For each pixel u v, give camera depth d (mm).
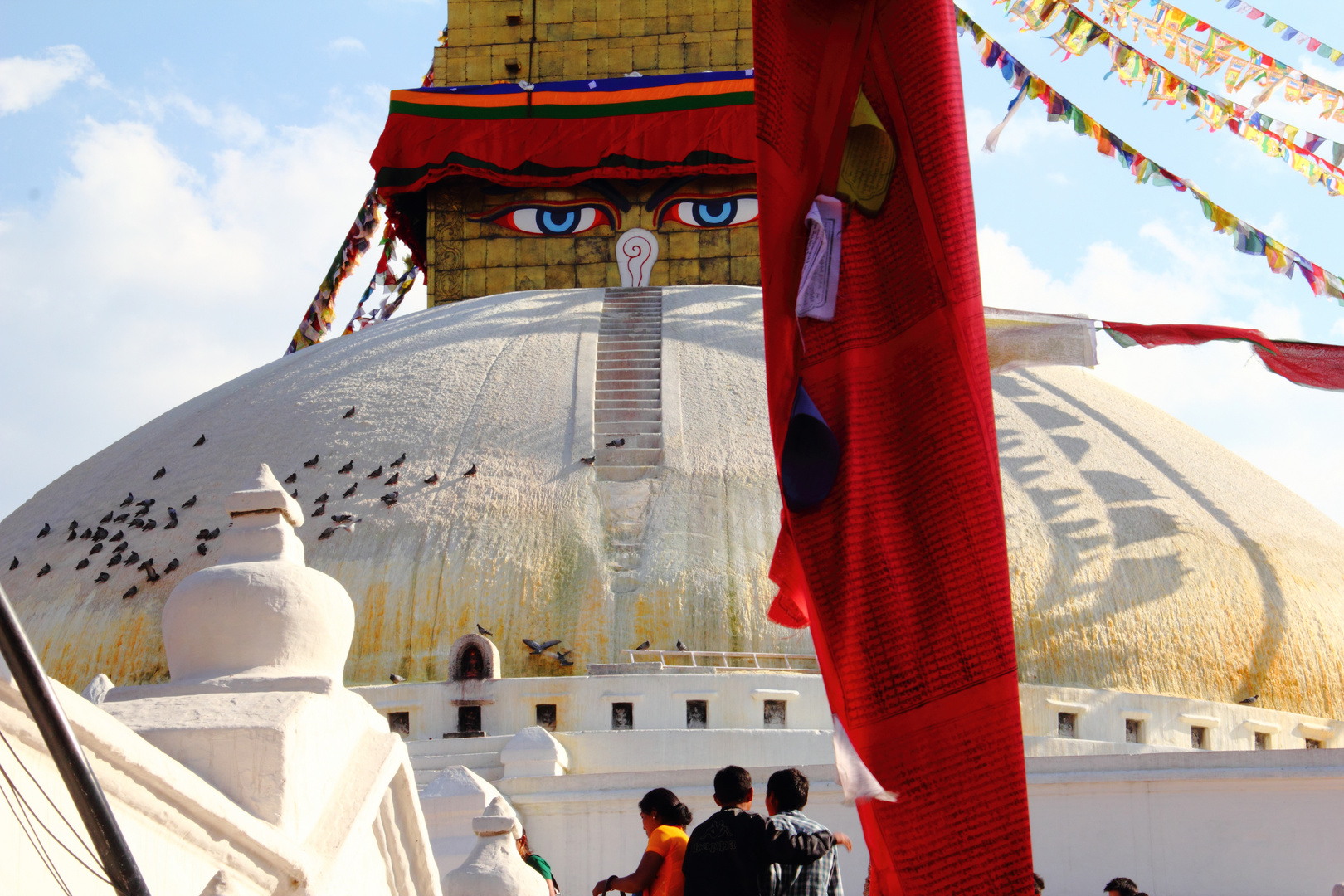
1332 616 25203
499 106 36656
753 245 36062
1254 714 23484
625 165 35969
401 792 6012
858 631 7000
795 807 7039
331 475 25953
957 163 7363
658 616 23484
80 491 28125
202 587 5727
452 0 39500
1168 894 17641
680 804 8242
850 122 7609
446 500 25188
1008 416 27734
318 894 4914
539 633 23391
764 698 22016
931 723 6855
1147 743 22781
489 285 36438
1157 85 20250
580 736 21562
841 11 7719
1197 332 12523
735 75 36938
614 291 32750
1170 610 24141
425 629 23516
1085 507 25531
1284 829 17734
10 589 25562
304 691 5465
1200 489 26906
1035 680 23203
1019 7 19984
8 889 3785
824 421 7266
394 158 36594
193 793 4418
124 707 5109
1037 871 17844
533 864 10328
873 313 7391
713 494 25344
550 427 26750
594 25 38969
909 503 7145
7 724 3801
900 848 6750
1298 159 20234
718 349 29172
